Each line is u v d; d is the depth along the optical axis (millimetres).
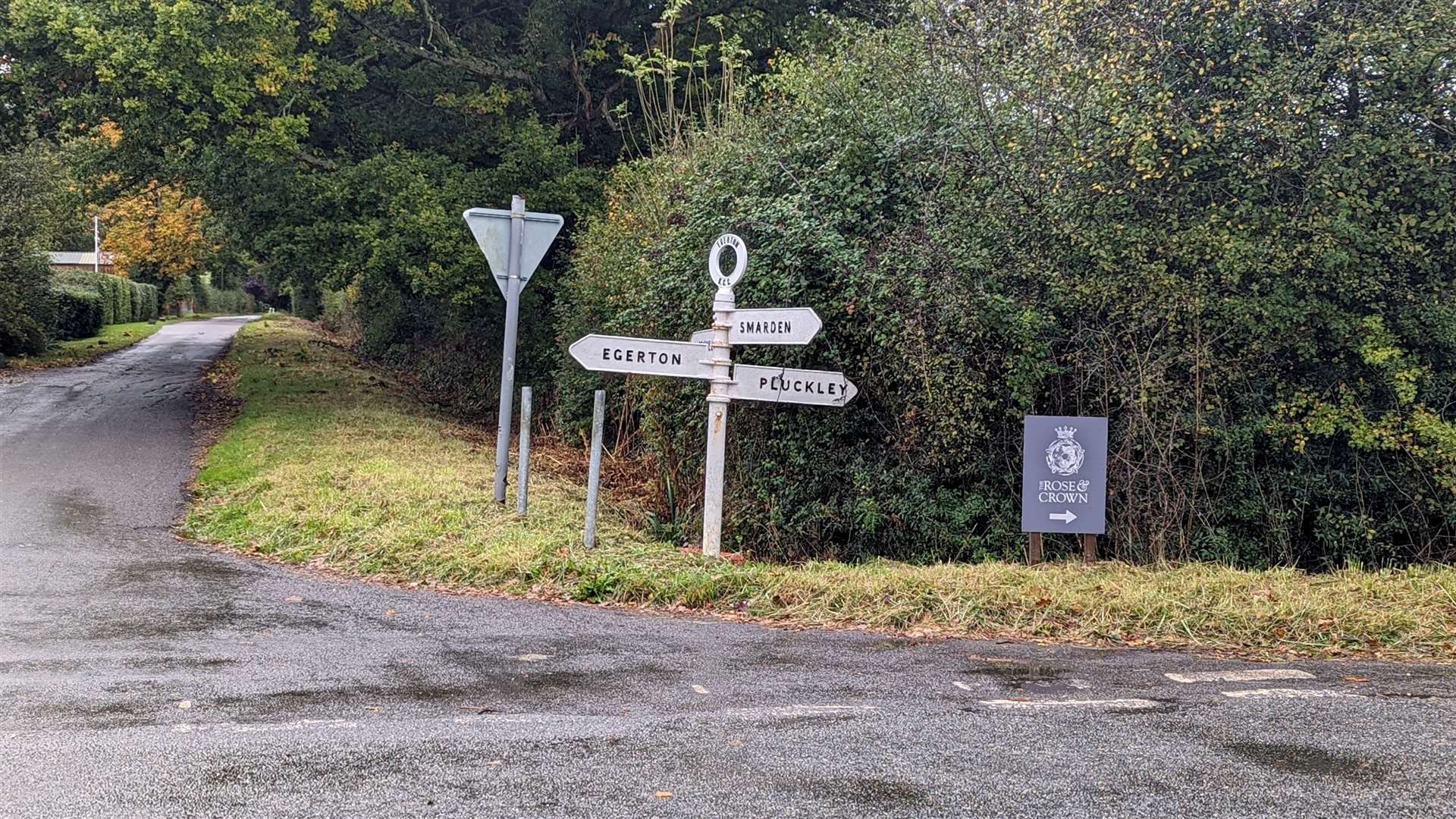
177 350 27625
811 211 9305
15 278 23406
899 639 6277
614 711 4777
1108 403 9016
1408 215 8266
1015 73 9188
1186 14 8344
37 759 4074
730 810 3629
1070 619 6574
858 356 9469
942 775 3975
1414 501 8812
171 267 46000
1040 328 8742
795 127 10258
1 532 9016
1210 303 8398
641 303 11016
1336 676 5480
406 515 9117
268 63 14781
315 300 47250
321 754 4160
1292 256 8195
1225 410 8938
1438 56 7926
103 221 43688
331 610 6852
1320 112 8133
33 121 15359
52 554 8328
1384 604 6750
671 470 11258
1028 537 9031
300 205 16250
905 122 9539
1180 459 9070
